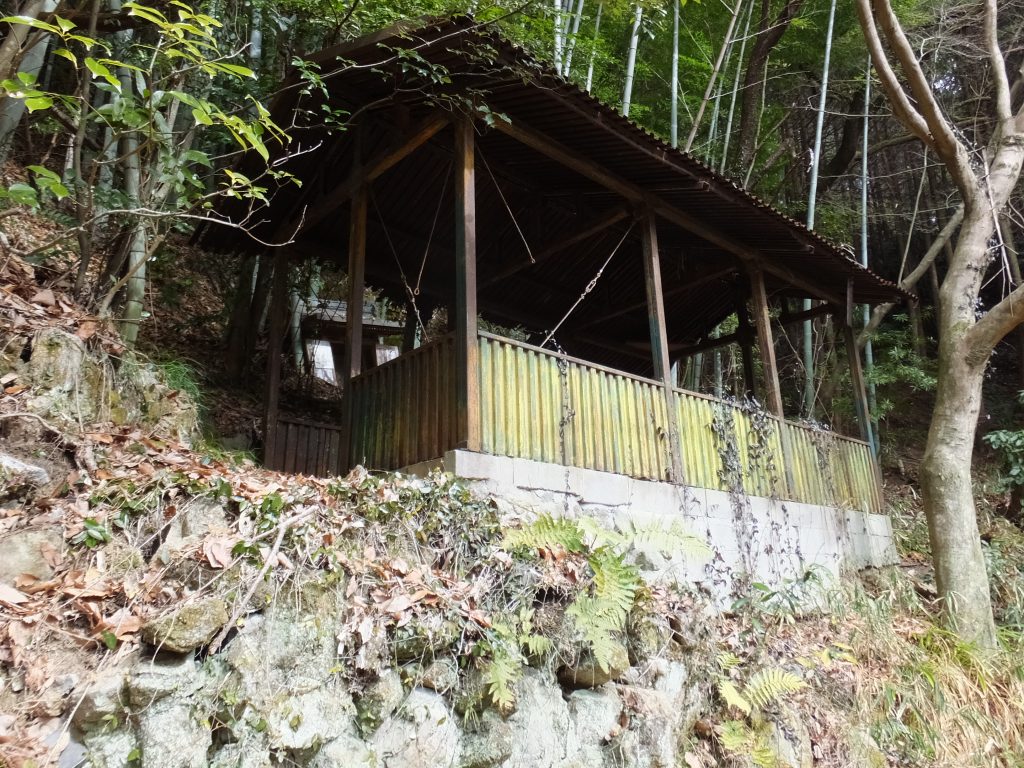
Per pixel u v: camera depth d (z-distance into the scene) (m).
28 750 2.15
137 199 4.93
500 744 3.14
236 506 3.20
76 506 2.98
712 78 12.04
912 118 8.06
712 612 5.12
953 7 13.71
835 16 14.41
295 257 7.64
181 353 8.33
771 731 4.46
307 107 6.05
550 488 4.91
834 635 5.98
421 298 8.55
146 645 2.52
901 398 16.47
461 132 5.18
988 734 5.39
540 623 3.65
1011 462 9.81
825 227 14.89
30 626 2.43
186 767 2.37
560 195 7.32
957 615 6.57
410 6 7.68
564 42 9.87
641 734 3.70
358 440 5.69
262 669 2.68
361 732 2.85
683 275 8.79
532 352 5.15
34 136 8.34
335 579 3.08
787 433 7.53
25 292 4.16
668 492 5.80
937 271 18.92
